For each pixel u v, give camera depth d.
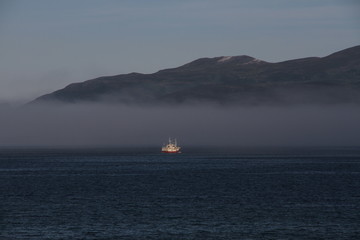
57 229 126.25
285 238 118.12
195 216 142.12
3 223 132.62
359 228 127.62
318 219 137.88
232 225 130.50
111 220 136.50
